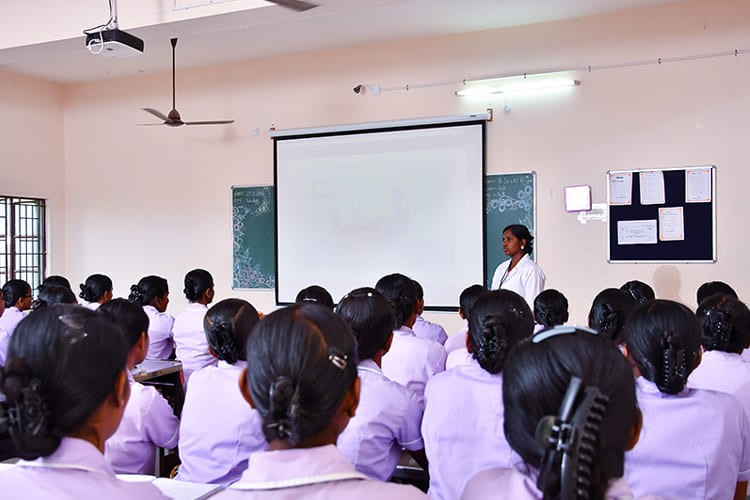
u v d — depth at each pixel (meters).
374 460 1.82
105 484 0.98
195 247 6.32
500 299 1.82
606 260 4.84
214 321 1.99
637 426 0.85
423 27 5.12
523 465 0.93
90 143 6.79
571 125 4.93
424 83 5.38
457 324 5.29
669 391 1.48
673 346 1.45
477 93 5.18
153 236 6.51
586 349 0.82
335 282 5.70
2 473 0.98
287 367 0.88
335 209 5.70
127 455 2.06
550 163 4.99
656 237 4.70
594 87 4.86
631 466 1.51
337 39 5.43
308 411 0.88
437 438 1.69
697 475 1.47
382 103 5.54
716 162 4.54
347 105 5.67
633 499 0.78
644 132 4.73
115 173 6.68
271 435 0.91
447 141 5.29
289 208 5.87
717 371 1.98
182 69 6.33
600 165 4.85
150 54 5.82
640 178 4.73
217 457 1.89
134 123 6.59
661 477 1.49
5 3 4.31
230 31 5.20
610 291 2.46
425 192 5.38
